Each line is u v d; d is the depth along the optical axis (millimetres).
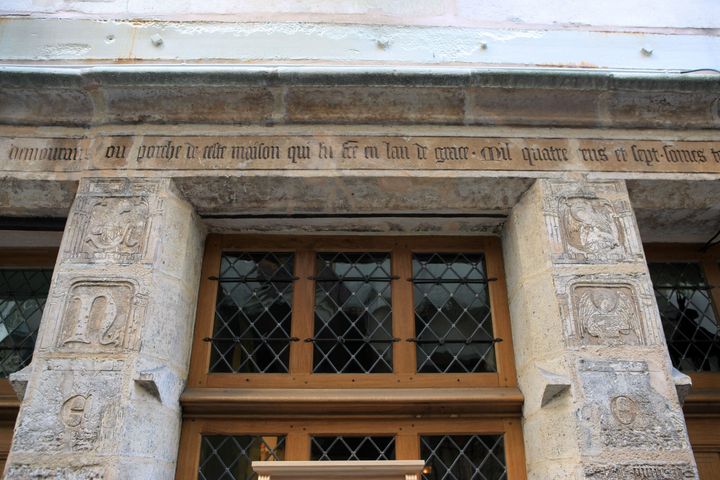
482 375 3543
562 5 4203
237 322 3664
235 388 3439
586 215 3410
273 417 3354
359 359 3584
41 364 2936
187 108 3555
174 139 3529
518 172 3508
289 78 3445
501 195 3574
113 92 3488
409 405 3375
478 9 4141
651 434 2879
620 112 3666
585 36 4090
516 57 3975
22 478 2701
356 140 3566
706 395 3559
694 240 4020
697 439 3500
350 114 3600
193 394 3324
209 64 3795
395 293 3756
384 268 3875
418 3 4125
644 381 3000
